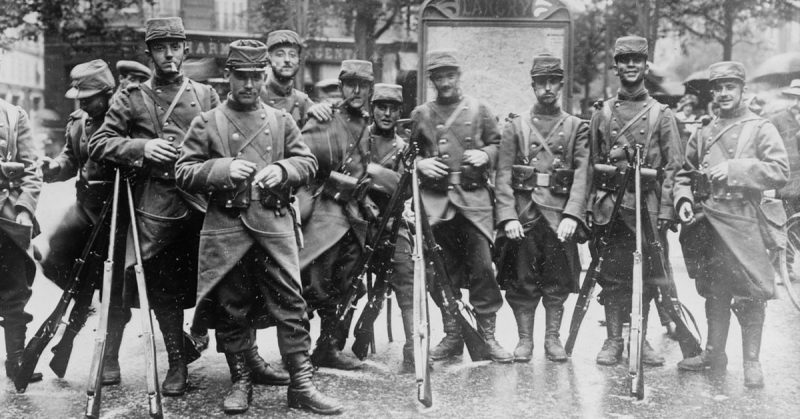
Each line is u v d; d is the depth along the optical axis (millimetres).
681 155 5492
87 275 4934
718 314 5352
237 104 4668
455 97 5660
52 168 5812
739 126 5234
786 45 23234
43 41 25297
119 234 5008
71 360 5711
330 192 5465
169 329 5004
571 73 9305
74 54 24609
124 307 4992
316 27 19859
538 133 5680
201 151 4617
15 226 5090
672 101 13750
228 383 5168
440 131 5602
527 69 9328
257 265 4562
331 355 5426
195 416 4516
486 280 5613
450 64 5539
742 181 5020
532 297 5715
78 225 5781
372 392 4930
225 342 4672
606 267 5547
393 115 5672
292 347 4586
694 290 8203
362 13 18656
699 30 18688
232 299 4621
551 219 5570
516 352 5609
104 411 4594
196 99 5117
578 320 5520
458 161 5598
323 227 5410
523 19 9266
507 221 5578
